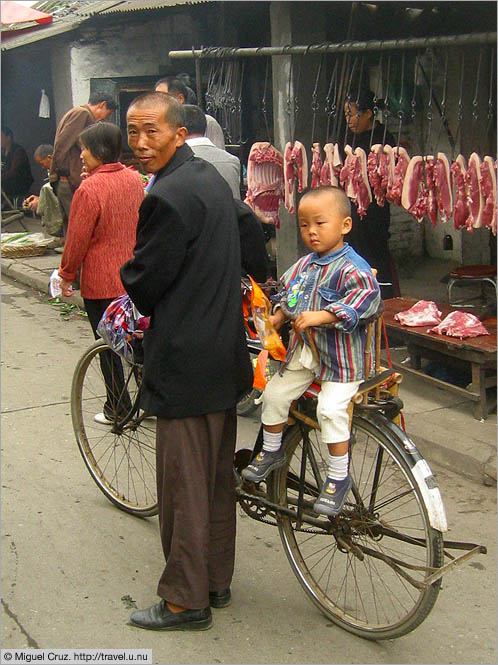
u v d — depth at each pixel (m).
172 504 3.02
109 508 4.03
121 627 3.10
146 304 2.91
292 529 3.28
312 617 3.17
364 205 5.26
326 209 2.79
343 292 2.81
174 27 9.45
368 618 3.13
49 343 6.89
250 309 3.34
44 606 3.23
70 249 4.60
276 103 6.29
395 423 3.10
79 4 11.34
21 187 12.68
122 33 9.95
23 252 9.92
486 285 5.53
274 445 3.11
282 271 6.57
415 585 2.81
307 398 3.12
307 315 2.73
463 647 2.98
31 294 8.75
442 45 4.61
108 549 3.65
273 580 3.43
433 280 7.57
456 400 5.02
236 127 7.01
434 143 7.54
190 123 4.58
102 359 4.10
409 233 8.24
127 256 4.69
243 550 3.66
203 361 2.90
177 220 2.78
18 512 3.99
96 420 4.98
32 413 5.27
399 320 5.16
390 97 6.54
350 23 5.92
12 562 3.54
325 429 2.90
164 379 2.92
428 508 2.79
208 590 3.09
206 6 8.16
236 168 4.63
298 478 3.24
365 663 2.90
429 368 5.34
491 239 7.31
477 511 3.94
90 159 4.62
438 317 5.12
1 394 5.63
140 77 10.06
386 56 6.55
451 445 4.39
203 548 3.00
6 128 12.55
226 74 7.30
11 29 10.91
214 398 2.95
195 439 2.97
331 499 2.91
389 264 6.17
